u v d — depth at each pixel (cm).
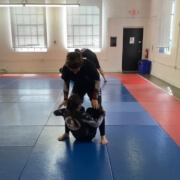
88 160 225
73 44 897
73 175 201
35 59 916
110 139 273
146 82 662
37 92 530
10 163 222
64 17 878
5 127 314
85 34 889
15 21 874
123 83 643
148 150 246
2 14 873
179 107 408
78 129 250
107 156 233
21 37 890
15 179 197
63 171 207
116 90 550
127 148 250
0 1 858
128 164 218
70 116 245
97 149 248
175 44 617
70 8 863
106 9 874
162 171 207
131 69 934
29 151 245
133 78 734
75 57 208
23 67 923
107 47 909
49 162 223
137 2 868
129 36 901
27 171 208
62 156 234
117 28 892
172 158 229
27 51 908
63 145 258
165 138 276
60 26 886
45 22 874
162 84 643
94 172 205
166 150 246
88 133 255
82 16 872
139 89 563
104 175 201
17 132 296
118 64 926
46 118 350
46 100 458
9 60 916
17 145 259
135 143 263
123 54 918
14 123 330
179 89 572
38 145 259
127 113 373
